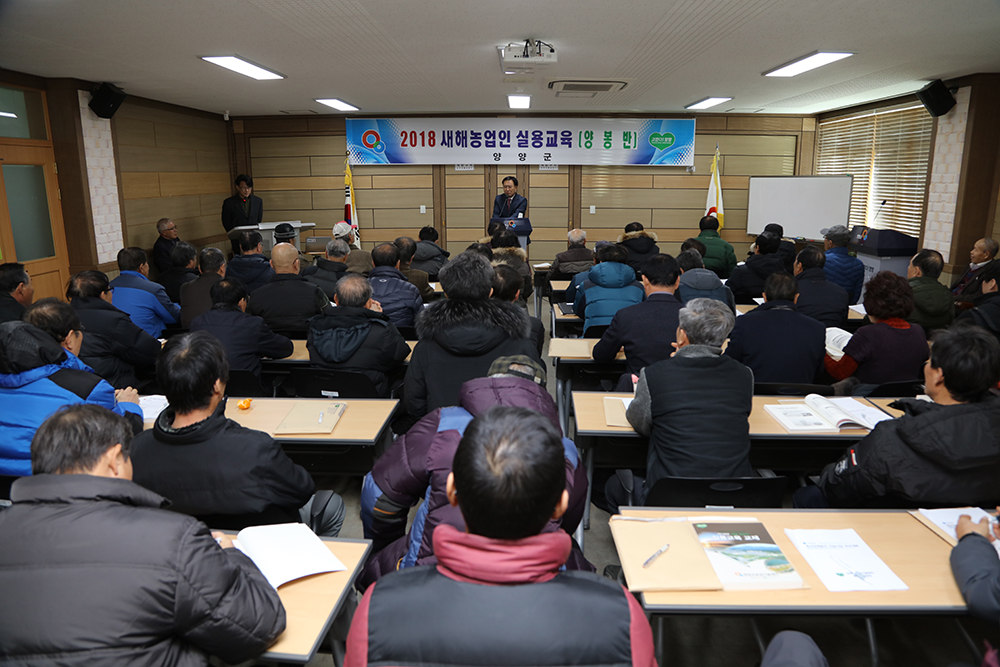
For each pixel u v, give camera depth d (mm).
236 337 3295
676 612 1454
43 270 5969
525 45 4527
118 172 6758
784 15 3891
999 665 935
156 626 1151
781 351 3031
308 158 9688
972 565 1493
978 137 6242
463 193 9805
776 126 9617
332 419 2693
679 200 9812
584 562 1630
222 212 8547
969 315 4004
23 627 1113
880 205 8086
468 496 932
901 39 4562
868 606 1456
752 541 1659
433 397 2592
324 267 5000
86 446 1302
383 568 1693
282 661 1331
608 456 2834
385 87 6754
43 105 5941
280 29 4121
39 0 3445
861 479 1893
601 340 3311
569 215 9859
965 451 1729
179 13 3717
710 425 2180
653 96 7648
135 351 3396
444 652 877
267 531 1694
